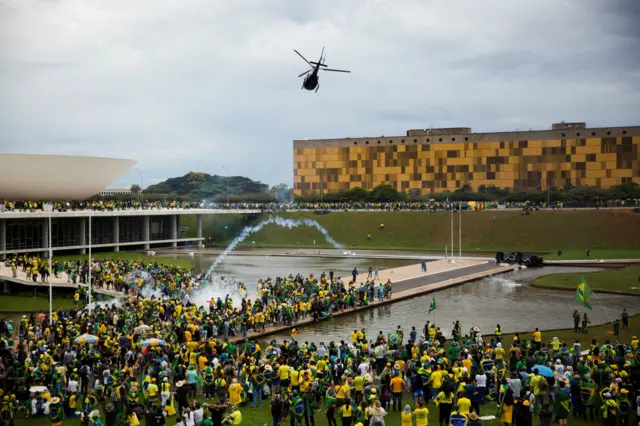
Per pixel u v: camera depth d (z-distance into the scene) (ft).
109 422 99.76
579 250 422.00
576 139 619.26
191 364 121.29
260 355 142.41
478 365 121.60
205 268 351.46
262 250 463.01
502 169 640.58
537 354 125.80
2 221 357.00
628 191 582.76
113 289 240.12
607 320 203.10
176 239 498.28
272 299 217.15
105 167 424.05
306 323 197.26
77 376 115.14
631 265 340.39
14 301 233.14
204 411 97.25
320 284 236.43
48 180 402.93
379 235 497.05
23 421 107.76
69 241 412.57
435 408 110.11
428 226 494.59
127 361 134.41
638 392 104.42
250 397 119.14
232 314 180.65
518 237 456.45
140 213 444.96
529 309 223.10
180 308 176.45
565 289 265.13
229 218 571.28
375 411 87.81
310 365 114.42
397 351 132.05
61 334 149.69
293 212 552.00
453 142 653.71
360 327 194.08
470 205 524.93
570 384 104.58
